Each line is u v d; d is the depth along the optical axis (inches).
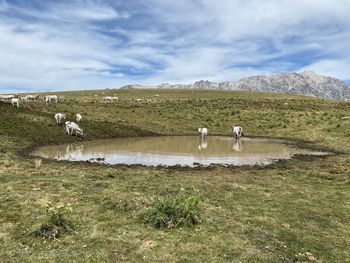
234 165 1089.4
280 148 1515.7
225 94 5088.6
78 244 438.3
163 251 424.2
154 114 2566.4
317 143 1696.6
